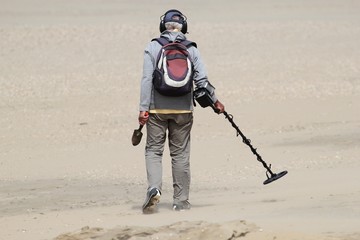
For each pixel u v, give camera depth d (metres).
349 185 18.81
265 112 38.12
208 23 69.94
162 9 79.31
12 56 57.09
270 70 50.78
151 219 15.83
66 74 50.94
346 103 39.94
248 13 76.62
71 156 29.25
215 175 23.81
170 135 17.39
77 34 64.56
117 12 77.00
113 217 16.53
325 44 60.72
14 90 46.28
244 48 59.38
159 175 17.14
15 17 73.44
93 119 38.34
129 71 51.75
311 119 35.81
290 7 80.25
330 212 15.16
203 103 17.12
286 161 25.78
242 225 12.98
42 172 26.02
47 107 41.66
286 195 18.06
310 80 47.22
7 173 26.08
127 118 38.34
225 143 30.34
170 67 16.80
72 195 21.23
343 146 28.11
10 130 36.12
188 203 17.38
